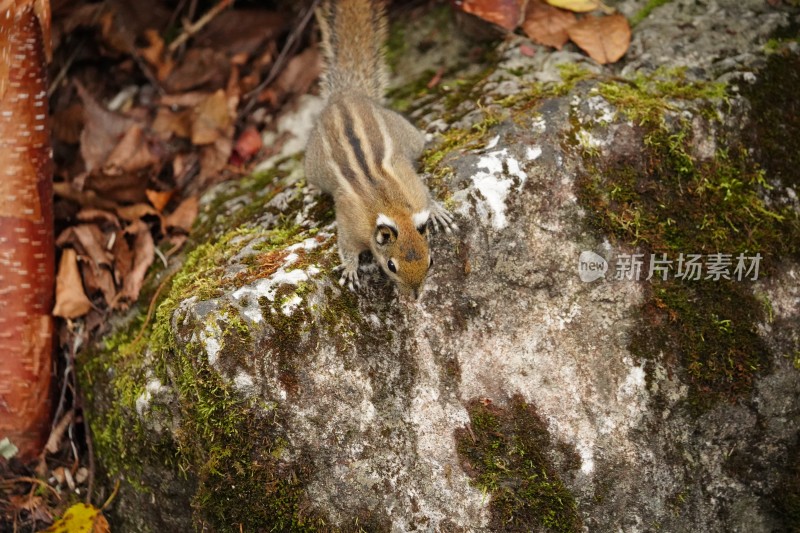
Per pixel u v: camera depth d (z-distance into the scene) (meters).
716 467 5.70
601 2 7.30
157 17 8.42
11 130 5.99
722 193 6.07
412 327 5.53
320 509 5.25
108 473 6.27
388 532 5.27
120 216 7.00
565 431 5.50
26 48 5.93
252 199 7.01
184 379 5.25
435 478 5.34
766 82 6.56
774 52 6.78
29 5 5.83
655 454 5.54
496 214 5.69
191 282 5.82
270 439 5.20
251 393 5.16
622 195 5.89
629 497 5.47
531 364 5.58
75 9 8.14
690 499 5.61
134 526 6.19
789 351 5.92
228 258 5.93
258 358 5.19
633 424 5.55
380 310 5.52
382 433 5.33
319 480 5.25
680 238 5.89
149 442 5.78
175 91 8.01
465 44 7.84
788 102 6.55
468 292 5.62
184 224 6.98
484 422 5.45
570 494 5.43
